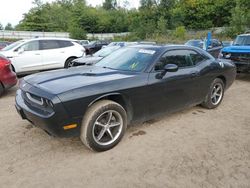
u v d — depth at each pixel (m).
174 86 4.32
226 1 54.25
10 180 2.92
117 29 79.62
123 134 3.76
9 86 6.76
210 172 3.10
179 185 2.85
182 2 61.75
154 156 3.46
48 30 76.00
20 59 9.57
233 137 4.09
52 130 3.18
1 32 51.94
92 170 3.12
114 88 3.54
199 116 5.04
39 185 2.84
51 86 3.34
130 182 2.90
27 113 3.46
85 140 3.40
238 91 7.37
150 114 4.12
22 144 3.79
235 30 37.59
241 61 8.37
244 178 2.99
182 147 3.72
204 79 4.98
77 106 3.21
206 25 55.59
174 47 4.56
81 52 11.32
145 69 4.02
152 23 56.34
